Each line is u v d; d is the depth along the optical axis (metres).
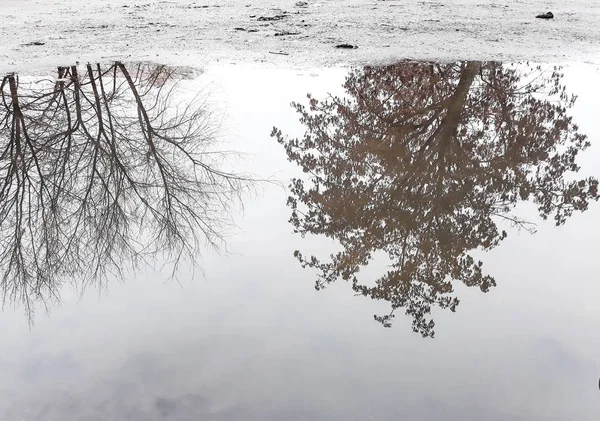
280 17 7.91
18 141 5.21
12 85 5.53
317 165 4.71
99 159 5.11
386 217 4.03
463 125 5.10
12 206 4.52
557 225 3.87
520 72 5.90
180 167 4.91
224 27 7.36
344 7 8.62
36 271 3.68
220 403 2.39
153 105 5.41
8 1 9.27
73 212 4.53
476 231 3.81
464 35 6.96
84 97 5.52
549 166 4.59
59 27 7.34
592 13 8.26
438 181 4.39
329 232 3.88
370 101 5.46
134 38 6.84
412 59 6.11
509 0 9.34
